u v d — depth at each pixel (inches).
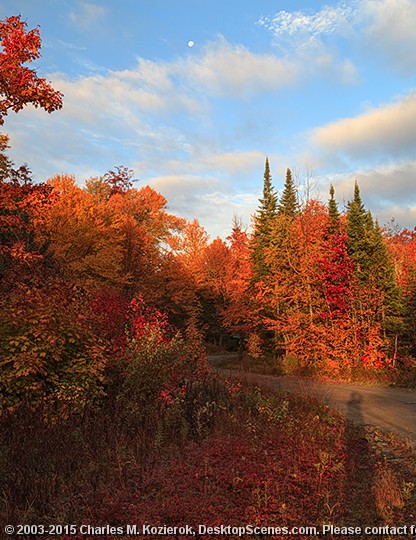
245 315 1302.9
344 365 956.0
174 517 202.7
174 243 1951.3
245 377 676.1
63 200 936.3
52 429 283.9
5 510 191.8
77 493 225.1
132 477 250.1
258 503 219.5
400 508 224.1
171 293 1579.7
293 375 980.6
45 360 343.6
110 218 1088.2
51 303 368.2
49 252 800.9
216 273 1855.3
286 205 1776.6
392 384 789.9
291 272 1117.7
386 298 1020.5
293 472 272.4
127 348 404.8
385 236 1515.7
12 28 397.4
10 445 243.9
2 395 309.7
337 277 1005.8
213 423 370.0
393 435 390.9
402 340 1054.4
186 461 281.7
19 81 402.3
